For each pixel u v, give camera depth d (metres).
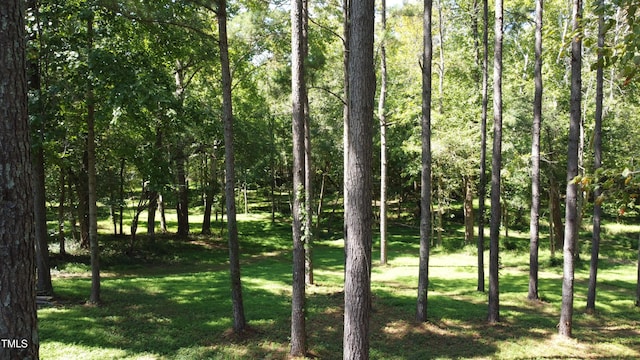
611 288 17.72
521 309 14.07
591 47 4.28
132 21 12.14
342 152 28.56
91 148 12.09
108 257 21.16
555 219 25.86
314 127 27.36
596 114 13.39
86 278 16.59
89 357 8.70
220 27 10.12
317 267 21.25
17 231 3.32
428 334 11.04
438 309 13.26
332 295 14.64
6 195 3.28
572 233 10.85
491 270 12.23
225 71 10.20
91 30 11.29
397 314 12.71
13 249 3.30
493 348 10.12
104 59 10.50
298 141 9.33
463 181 26.36
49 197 23.97
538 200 15.14
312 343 10.18
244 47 18.73
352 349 5.65
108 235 27.58
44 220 12.69
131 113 11.26
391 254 25.56
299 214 9.38
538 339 10.81
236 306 10.48
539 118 14.78
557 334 11.23
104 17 11.33
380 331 11.27
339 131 27.97
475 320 12.34
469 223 27.39
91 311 11.50
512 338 10.85
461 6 28.88
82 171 20.94
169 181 13.54
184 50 14.34
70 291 13.52
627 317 13.30
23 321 3.34
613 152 21.42
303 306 9.41
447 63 27.81
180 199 28.58
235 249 10.45
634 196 3.63
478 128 22.11
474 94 24.39
